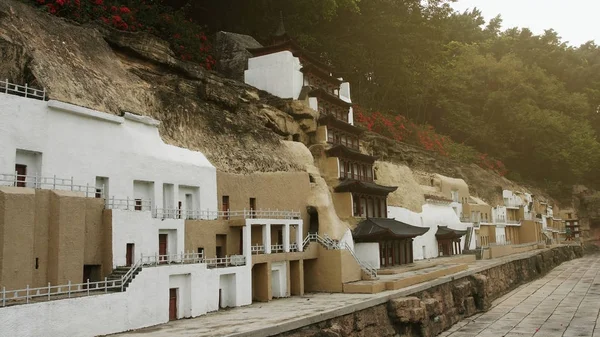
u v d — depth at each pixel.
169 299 30.75
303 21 73.69
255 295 39.69
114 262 29.05
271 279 40.62
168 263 32.47
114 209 29.44
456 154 101.81
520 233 106.12
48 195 26.42
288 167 49.31
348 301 36.66
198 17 71.88
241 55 64.12
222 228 39.06
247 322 29.19
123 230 29.89
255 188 45.28
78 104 33.56
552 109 131.12
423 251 66.75
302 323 29.25
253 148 47.53
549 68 151.50
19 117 27.81
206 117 45.22
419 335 38.72
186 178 38.66
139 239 31.05
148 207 35.69
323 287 43.88
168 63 47.31
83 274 28.00
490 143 119.19
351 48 83.38
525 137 120.69
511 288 66.88
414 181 73.88
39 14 37.44
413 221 66.62
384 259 53.78
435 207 75.19
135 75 43.06
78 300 24.47
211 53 62.88
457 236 73.44
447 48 122.50
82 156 31.19
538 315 48.28
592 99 148.50
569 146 124.69
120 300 26.75
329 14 72.12
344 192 54.16
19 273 24.05
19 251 24.14
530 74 130.25
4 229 23.55
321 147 56.47
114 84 38.88
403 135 89.88
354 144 64.31
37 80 31.72
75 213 27.14
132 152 34.66
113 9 48.66
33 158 28.88
